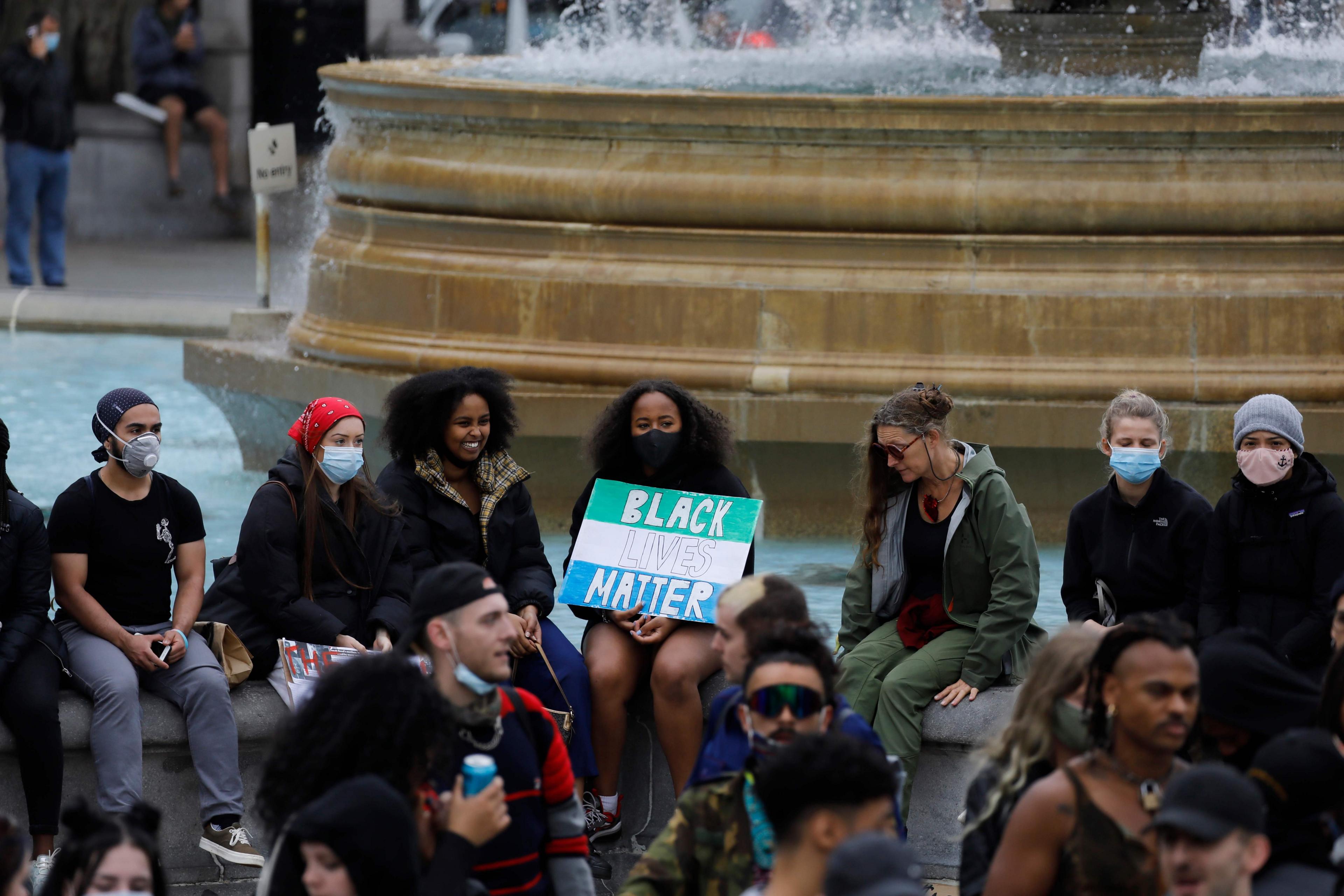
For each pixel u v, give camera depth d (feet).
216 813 59.26
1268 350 94.22
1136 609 63.93
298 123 254.88
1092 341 94.43
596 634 63.72
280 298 171.22
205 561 65.41
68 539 61.36
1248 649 45.57
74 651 60.39
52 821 58.54
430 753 41.70
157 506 62.44
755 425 94.94
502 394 65.77
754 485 97.04
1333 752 40.83
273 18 251.80
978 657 61.11
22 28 228.43
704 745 45.78
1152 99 93.71
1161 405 93.76
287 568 61.67
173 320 157.89
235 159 237.25
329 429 61.77
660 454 64.90
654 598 63.31
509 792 45.78
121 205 227.81
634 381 96.78
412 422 65.00
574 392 97.40
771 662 41.83
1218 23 113.09
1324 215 94.07
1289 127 93.86
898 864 32.35
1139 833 39.45
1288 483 61.05
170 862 61.31
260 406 112.06
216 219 229.66
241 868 61.46
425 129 104.88
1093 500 64.64
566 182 98.58
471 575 45.32
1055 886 40.01
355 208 107.96
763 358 95.91
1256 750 45.42
